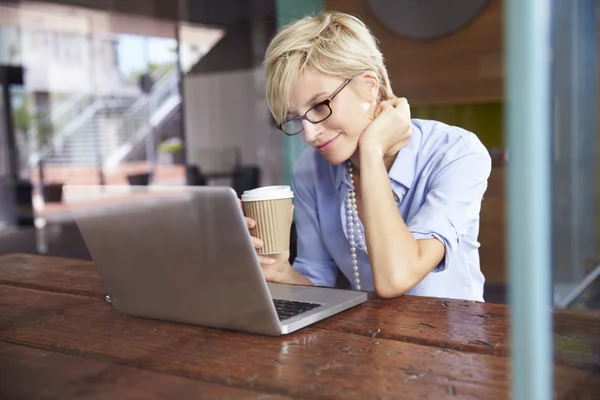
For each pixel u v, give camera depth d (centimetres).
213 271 80
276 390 63
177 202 79
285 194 107
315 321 88
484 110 339
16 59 856
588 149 252
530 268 38
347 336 81
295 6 392
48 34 894
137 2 714
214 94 879
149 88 944
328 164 141
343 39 118
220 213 75
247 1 732
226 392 63
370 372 67
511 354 40
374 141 115
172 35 872
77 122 948
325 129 120
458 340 77
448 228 112
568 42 51
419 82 347
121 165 940
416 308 95
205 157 877
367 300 101
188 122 912
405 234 107
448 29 333
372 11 356
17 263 150
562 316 42
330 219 141
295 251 150
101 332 87
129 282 91
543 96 36
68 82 932
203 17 786
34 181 775
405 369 67
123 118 963
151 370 71
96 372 71
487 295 298
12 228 605
